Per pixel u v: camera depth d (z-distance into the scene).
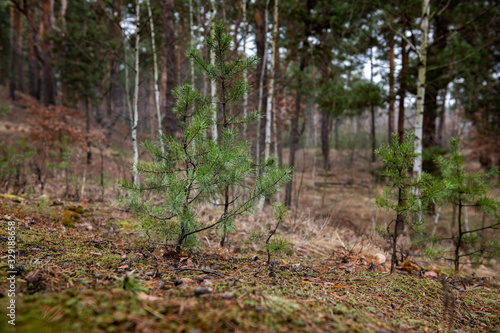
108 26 10.99
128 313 1.34
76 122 18.48
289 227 6.08
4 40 32.06
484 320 2.37
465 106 12.10
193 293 1.70
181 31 12.34
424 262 4.66
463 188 3.81
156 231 2.78
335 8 10.45
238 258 3.27
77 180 8.58
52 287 1.67
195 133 2.53
